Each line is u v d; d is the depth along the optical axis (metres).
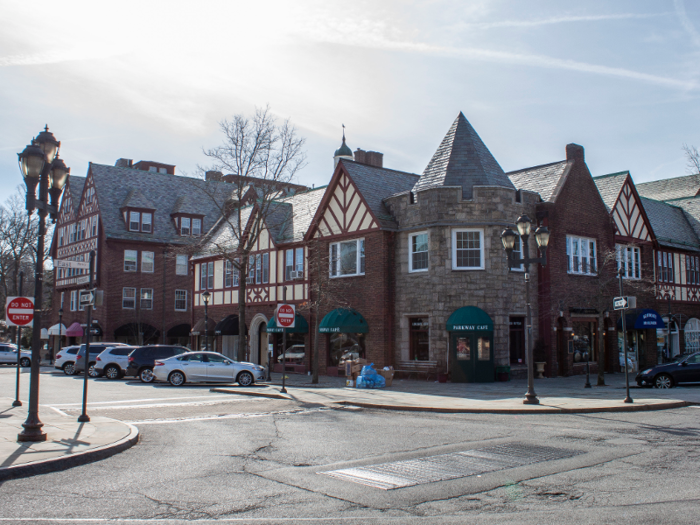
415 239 26.41
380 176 29.88
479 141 27.20
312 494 7.48
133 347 29.86
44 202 11.12
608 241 30.00
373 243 27.09
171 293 48.59
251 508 6.86
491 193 25.28
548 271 26.61
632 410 15.92
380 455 9.91
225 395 20.31
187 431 12.67
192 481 8.19
